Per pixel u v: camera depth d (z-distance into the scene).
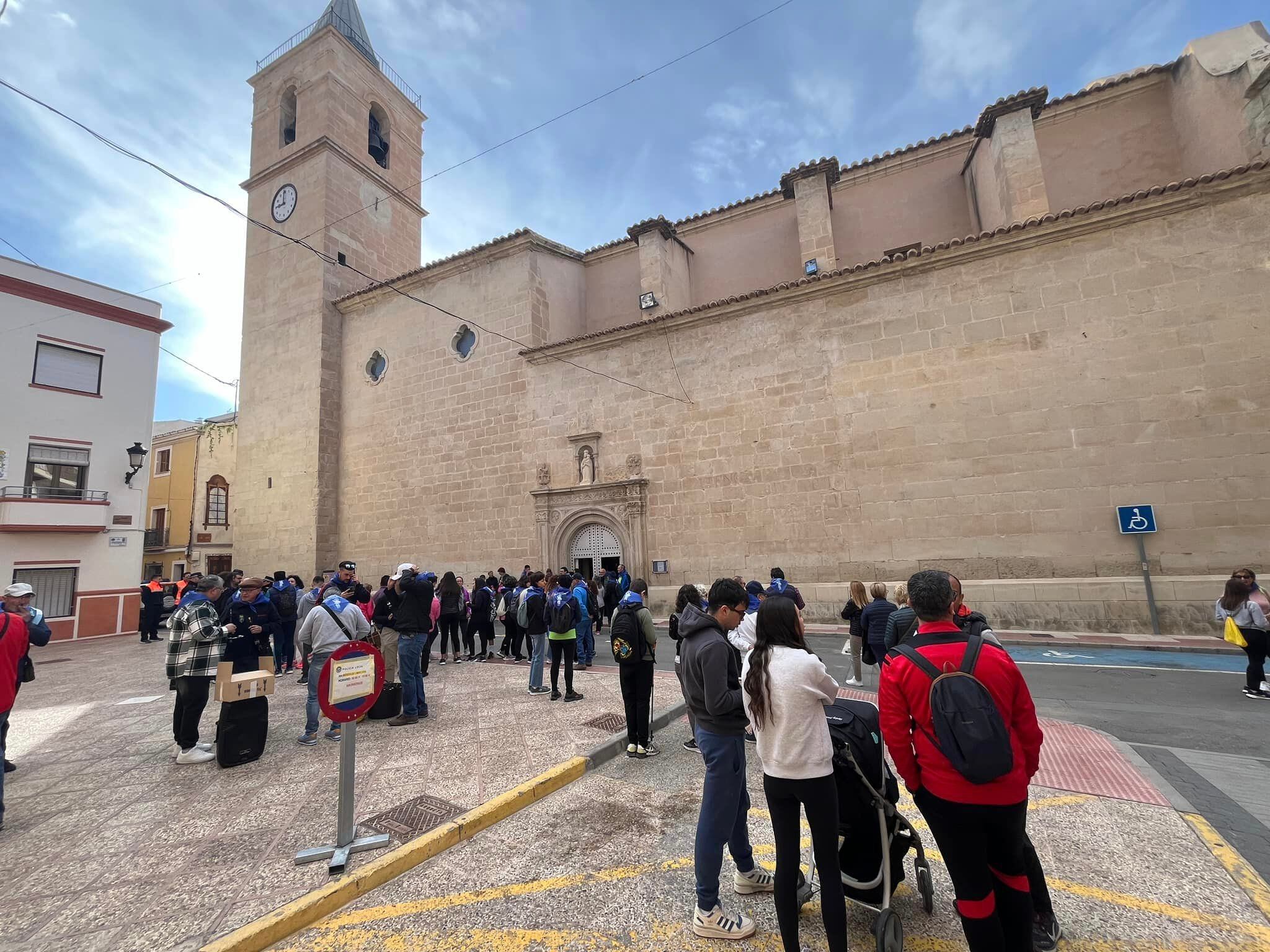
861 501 13.18
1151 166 14.58
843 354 13.71
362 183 25.30
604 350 17.09
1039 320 11.86
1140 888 3.14
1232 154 12.52
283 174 25.00
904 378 13.00
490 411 19.12
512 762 5.43
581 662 10.20
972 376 12.34
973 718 2.18
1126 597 10.61
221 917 3.18
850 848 3.01
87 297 17.44
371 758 5.71
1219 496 10.23
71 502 16.38
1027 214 13.30
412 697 6.91
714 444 15.07
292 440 22.48
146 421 18.44
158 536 29.05
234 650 6.26
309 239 23.52
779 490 14.13
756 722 2.79
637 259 21.06
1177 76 14.22
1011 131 13.71
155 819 4.45
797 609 2.95
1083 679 7.98
